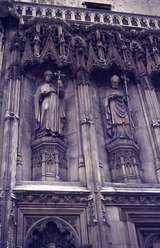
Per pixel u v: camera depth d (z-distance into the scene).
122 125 10.77
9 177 8.62
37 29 12.12
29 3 13.05
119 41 12.68
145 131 11.05
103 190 8.90
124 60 12.16
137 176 9.88
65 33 12.39
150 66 12.27
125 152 10.27
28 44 11.80
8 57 11.68
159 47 12.99
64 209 8.59
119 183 9.50
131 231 8.56
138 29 13.54
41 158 9.74
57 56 11.61
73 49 12.18
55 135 10.12
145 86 11.86
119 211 8.79
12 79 10.81
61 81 11.42
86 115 10.43
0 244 7.57
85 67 11.73
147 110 11.38
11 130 9.55
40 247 8.23
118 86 11.91
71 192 8.73
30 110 10.86
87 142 9.80
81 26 12.83
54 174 9.48
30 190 8.55
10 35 12.34
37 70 11.71
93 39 12.59
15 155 9.15
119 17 13.77
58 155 9.88
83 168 9.41
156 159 10.23
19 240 7.86
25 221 8.27
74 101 11.26
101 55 12.04
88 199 8.70
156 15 15.66
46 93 10.80
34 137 10.26
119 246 8.22
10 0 12.42
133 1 16.17
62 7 13.30
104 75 12.20
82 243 8.09
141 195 9.09
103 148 10.51
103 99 11.76
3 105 10.38
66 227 8.41
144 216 8.91
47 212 8.48
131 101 11.85
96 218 8.28
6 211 8.04
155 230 8.91
